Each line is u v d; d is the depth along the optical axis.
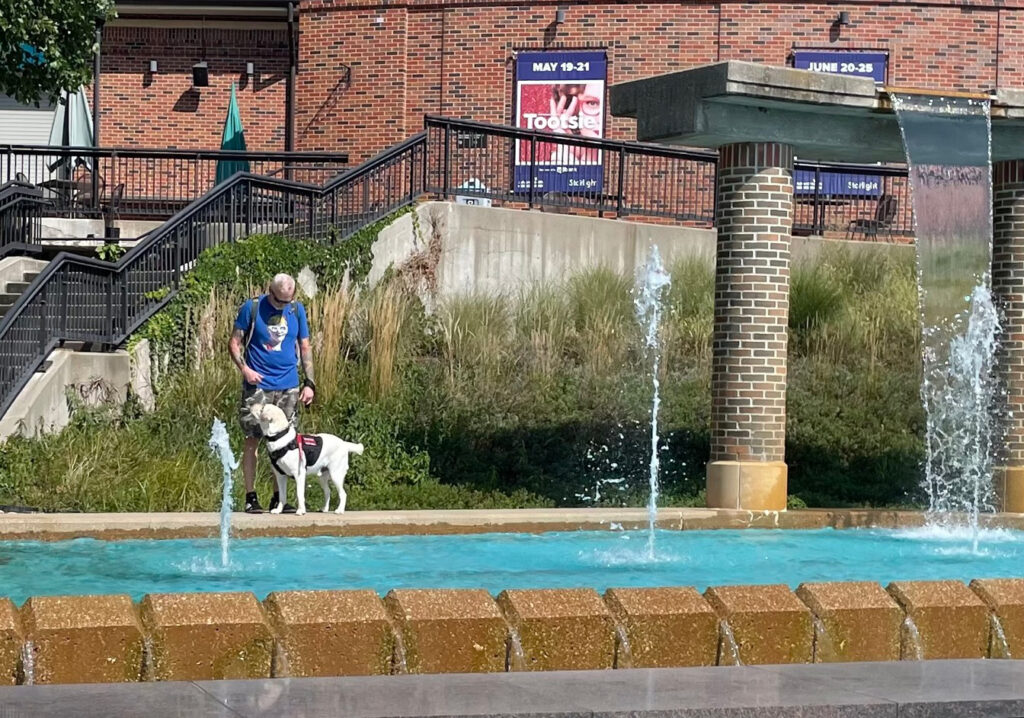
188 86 25.31
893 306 17.42
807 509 12.70
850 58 22.70
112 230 19.42
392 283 16.41
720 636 5.81
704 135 12.13
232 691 4.84
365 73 23.66
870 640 5.99
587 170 22.69
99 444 12.65
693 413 15.03
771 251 12.39
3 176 24.41
